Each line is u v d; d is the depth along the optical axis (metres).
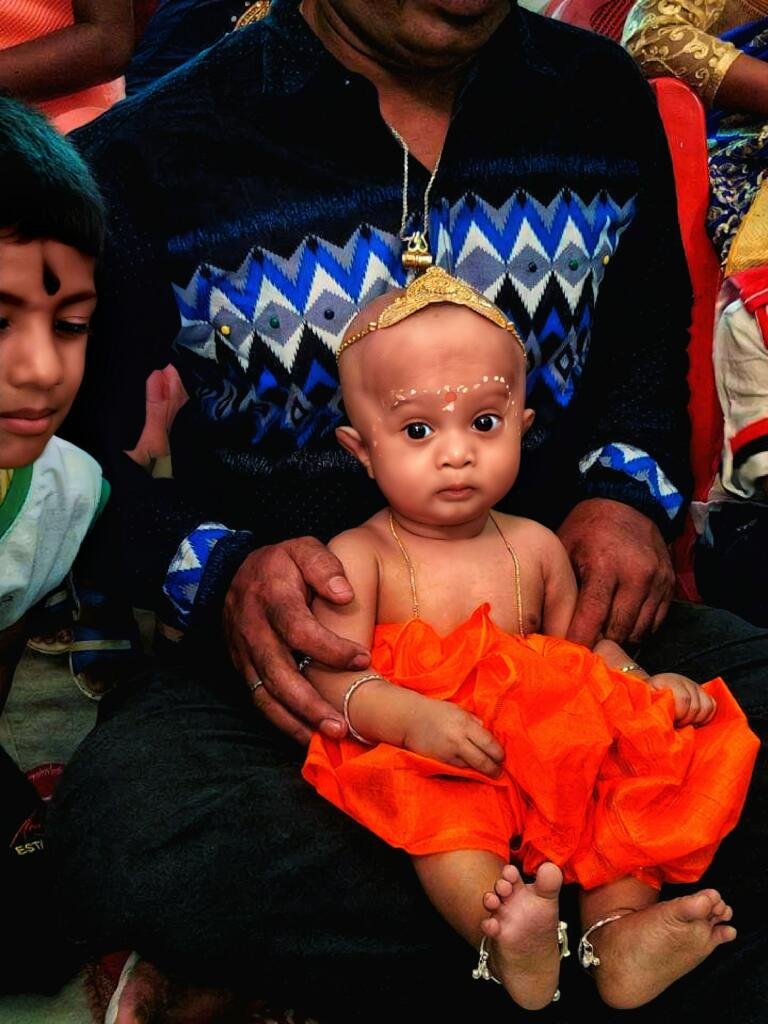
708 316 2.87
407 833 1.70
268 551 2.00
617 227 2.29
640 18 3.21
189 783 1.82
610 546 2.15
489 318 1.91
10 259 1.55
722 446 2.86
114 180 2.08
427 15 1.98
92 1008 2.07
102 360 2.12
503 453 1.91
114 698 2.15
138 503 2.15
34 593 2.07
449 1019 1.80
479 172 2.15
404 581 1.99
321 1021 1.92
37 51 2.84
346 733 1.85
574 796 1.73
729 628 2.22
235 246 2.08
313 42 2.07
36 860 2.08
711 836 1.71
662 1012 1.77
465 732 1.72
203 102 2.09
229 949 1.71
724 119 3.14
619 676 1.88
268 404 2.13
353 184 2.10
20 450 1.69
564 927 1.65
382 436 1.92
